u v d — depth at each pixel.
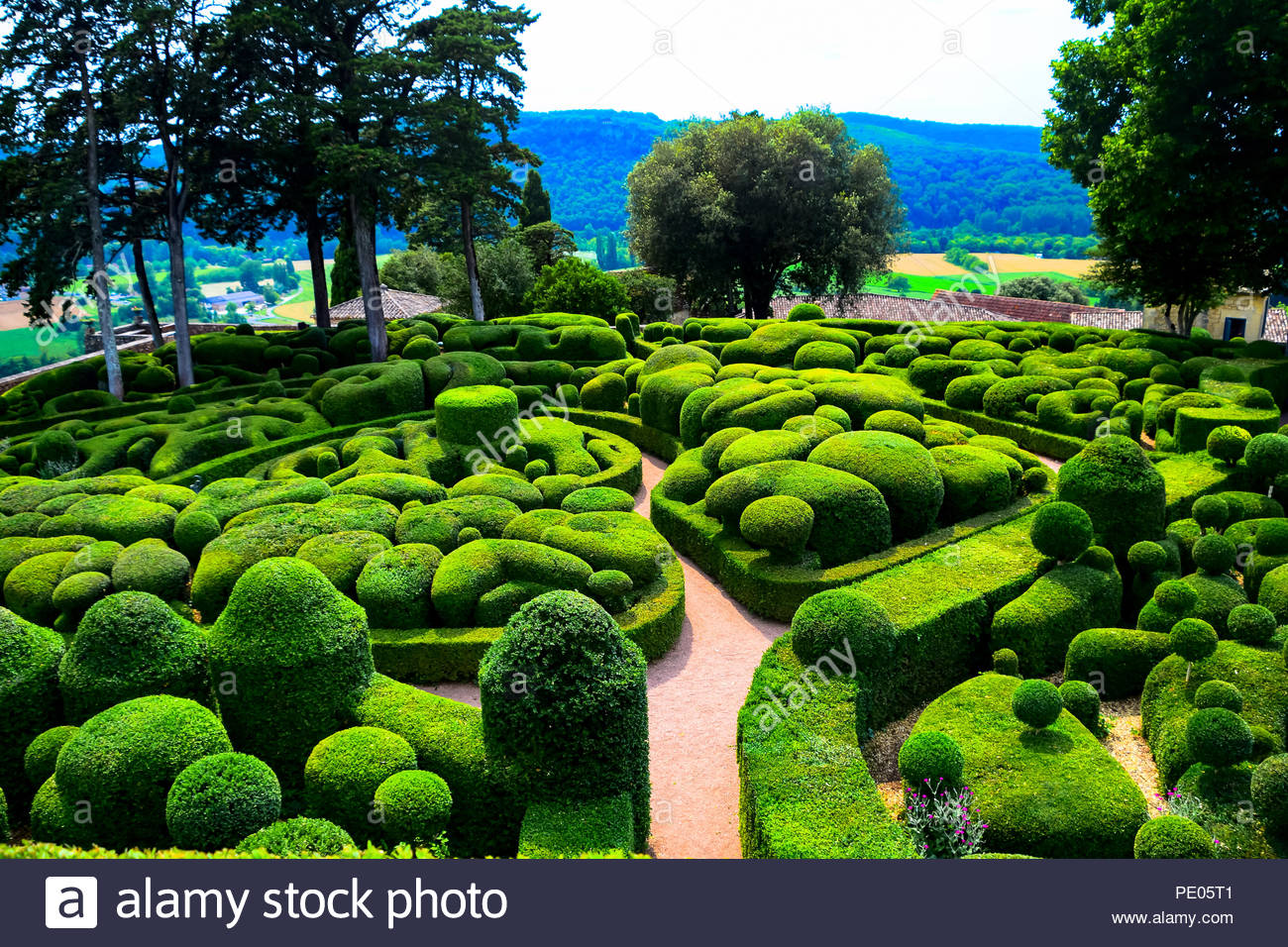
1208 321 41.44
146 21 26.55
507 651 8.32
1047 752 9.46
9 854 6.97
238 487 17.11
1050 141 30.02
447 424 20.30
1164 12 22.89
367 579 12.88
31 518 16.08
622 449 21.42
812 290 45.72
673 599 13.41
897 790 10.00
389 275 59.88
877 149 44.22
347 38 33.53
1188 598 11.35
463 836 8.79
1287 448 15.08
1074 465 13.83
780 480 15.16
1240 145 23.70
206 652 9.62
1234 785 8.98
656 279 44.62
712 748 10.90
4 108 26.72
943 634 11.80
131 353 40.38
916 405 19.34
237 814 7.29
